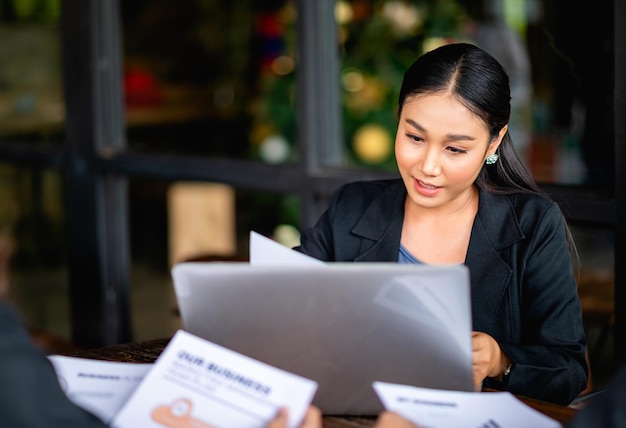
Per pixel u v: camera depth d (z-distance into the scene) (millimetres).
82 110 4434
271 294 1654
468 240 2174
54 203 4844
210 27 4301
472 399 1675
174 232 4508
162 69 4449
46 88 4730
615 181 2643
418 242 2217
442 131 1945
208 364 1602
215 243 4406
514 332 2119
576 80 3059
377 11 3678
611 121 2900
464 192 2166
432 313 1634
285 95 4094
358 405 1797
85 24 4352
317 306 1657
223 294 1669
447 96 1932
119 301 4492
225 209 4336
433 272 1586
